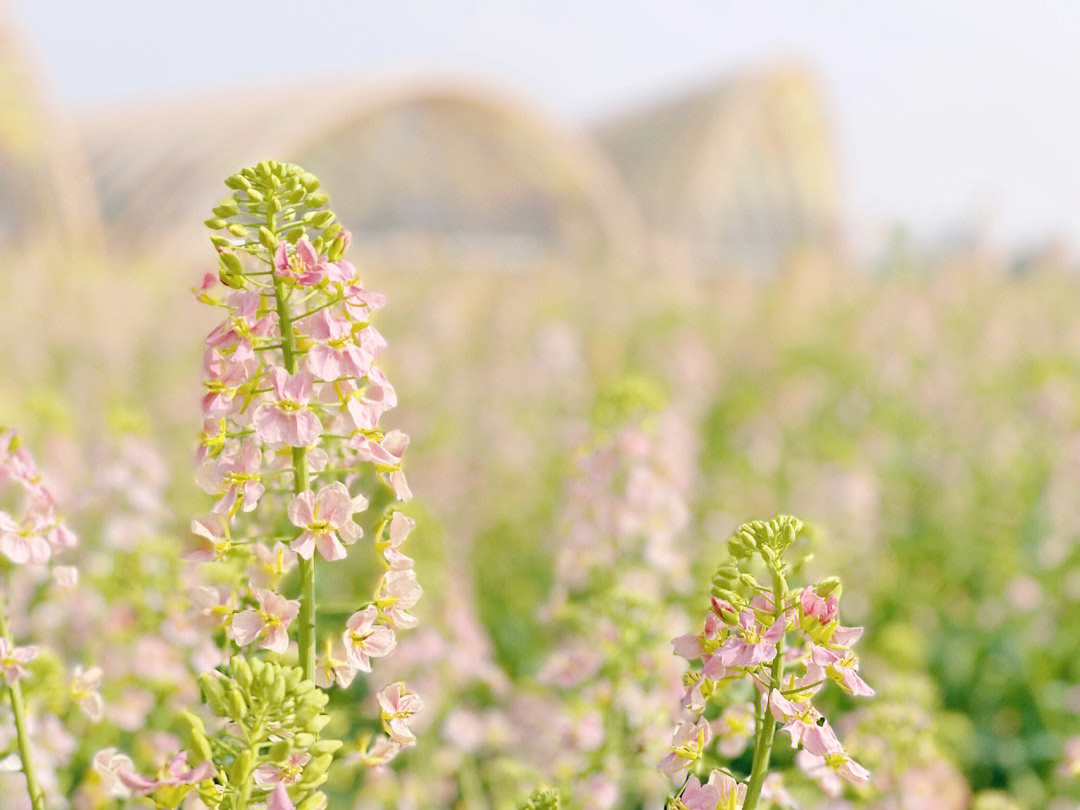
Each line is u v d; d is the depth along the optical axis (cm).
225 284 177
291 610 179
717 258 3553
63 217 1988
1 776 269
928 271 2306
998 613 735
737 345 1658
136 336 1372
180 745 321
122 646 335
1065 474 891
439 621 446
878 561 820
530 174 2745
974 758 581
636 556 424
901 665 546
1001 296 1988
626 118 3869
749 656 167
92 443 560
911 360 1460
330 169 2444
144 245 1962
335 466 196
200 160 2052
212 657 293
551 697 416
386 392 185
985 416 1230
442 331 1459
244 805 164
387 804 416
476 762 454
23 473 210
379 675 432
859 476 816
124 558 373
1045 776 588
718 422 1231
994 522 927
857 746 322
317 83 2231
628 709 326
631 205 3438
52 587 373
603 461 432
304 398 173
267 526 210
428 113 2422
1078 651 690
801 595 172
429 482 828
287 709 170
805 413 1214
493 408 1090
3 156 1927
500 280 2114
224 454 181
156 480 471
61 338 1278
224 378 176
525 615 664
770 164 3569
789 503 848
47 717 267
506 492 884
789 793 261
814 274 2223
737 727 227
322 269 175
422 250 2414
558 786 309
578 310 1900
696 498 846
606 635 331
